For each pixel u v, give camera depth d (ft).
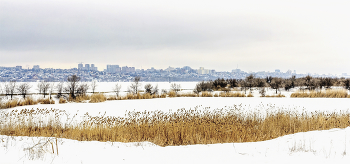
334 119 31.89
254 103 67.00
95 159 15.43
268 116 38.09
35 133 27.66
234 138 25.67
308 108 55.01
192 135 26.58
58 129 29.89
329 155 14.57
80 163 14.60
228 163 14.05
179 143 25.16
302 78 137.28
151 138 26.32
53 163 14.40
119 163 14.62
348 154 14.67
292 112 42.91
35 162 14.40
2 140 18.98
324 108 54.75
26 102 64.28
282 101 71.36
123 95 92.94
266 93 101.50
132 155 16.40
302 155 14.97
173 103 68.59
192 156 15.84
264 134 28.91
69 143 20.16
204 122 30.25
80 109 55.52
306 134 22.20
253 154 15.89
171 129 27.63
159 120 32.35
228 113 40.40
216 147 18.39
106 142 21.38
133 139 25.20
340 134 20.27
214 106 61.31
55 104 65.62
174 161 14.83
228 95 93.50
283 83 120.16
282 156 14.99
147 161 14.94
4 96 76.13
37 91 105.81
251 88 118.42
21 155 15.66
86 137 25.62
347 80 109.40
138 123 30.71
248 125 31.78
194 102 70.74
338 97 83.05
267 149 17.20
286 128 31.07
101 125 28.02
